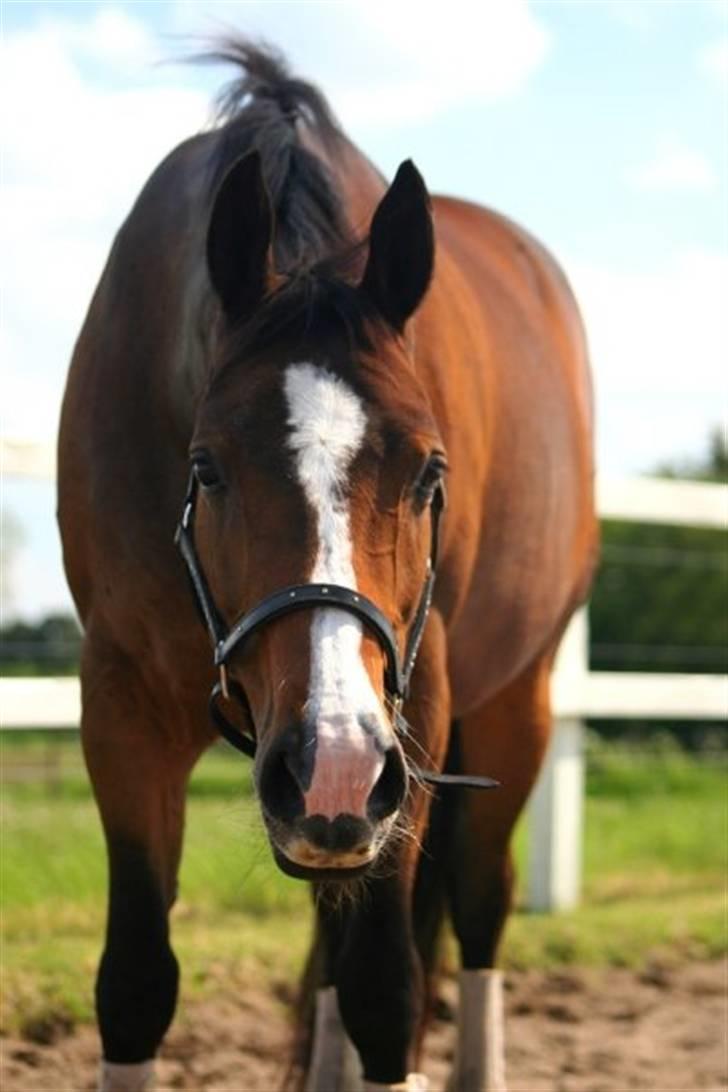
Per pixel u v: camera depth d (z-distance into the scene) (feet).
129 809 16.10
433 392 16.57
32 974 22.21
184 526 14.23
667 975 26.07
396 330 13.94
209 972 23.35
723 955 27.35
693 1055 22.66
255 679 12.80
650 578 62.39
